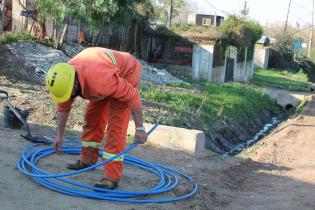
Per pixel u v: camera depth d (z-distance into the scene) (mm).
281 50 52188
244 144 17062
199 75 27625
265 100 25500
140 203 5523
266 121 22547
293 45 57688
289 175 9016
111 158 5406
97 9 18141
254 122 20672
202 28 28641
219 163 9180
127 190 5879
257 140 17938
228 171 8648
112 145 5512
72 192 5328
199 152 9398
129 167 7195
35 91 13367
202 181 7410
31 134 8125
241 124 18828
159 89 19172
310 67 55812
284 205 6656
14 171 5816
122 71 5445
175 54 28125
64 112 5527
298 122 18109
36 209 4770
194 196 6324
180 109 15258
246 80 32375
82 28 23500
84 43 23891
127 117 5523
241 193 7332
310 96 26156
